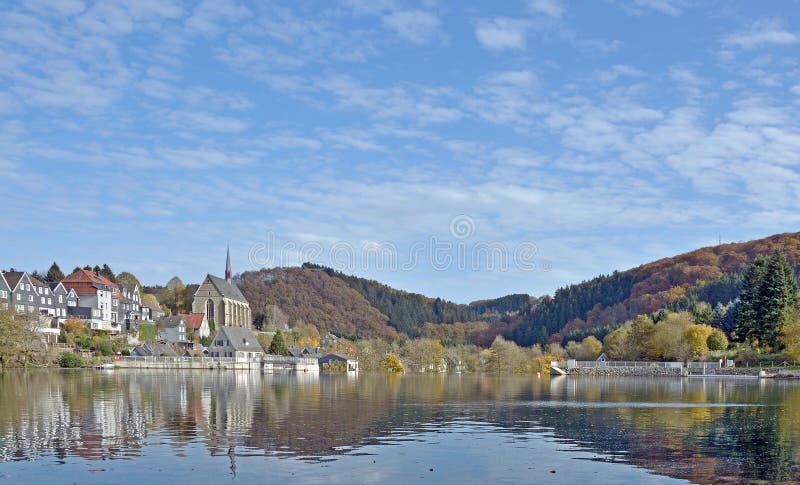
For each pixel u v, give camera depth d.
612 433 46.44
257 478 32.19
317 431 46.38
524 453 38.66
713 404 70.81
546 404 70.06
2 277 177.25
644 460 36.78
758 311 174.50
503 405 68.56
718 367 167.38
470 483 31.75
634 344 198.75
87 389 84.06
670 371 172.00
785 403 72.19
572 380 145.50
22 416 53.56
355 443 41.47
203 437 43.16
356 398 76.56
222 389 90.06
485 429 48.41
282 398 74.62
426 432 46.56
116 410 58.41
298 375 166.38
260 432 45.50
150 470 33.59
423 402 71.88
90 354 174.88
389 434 45.41
